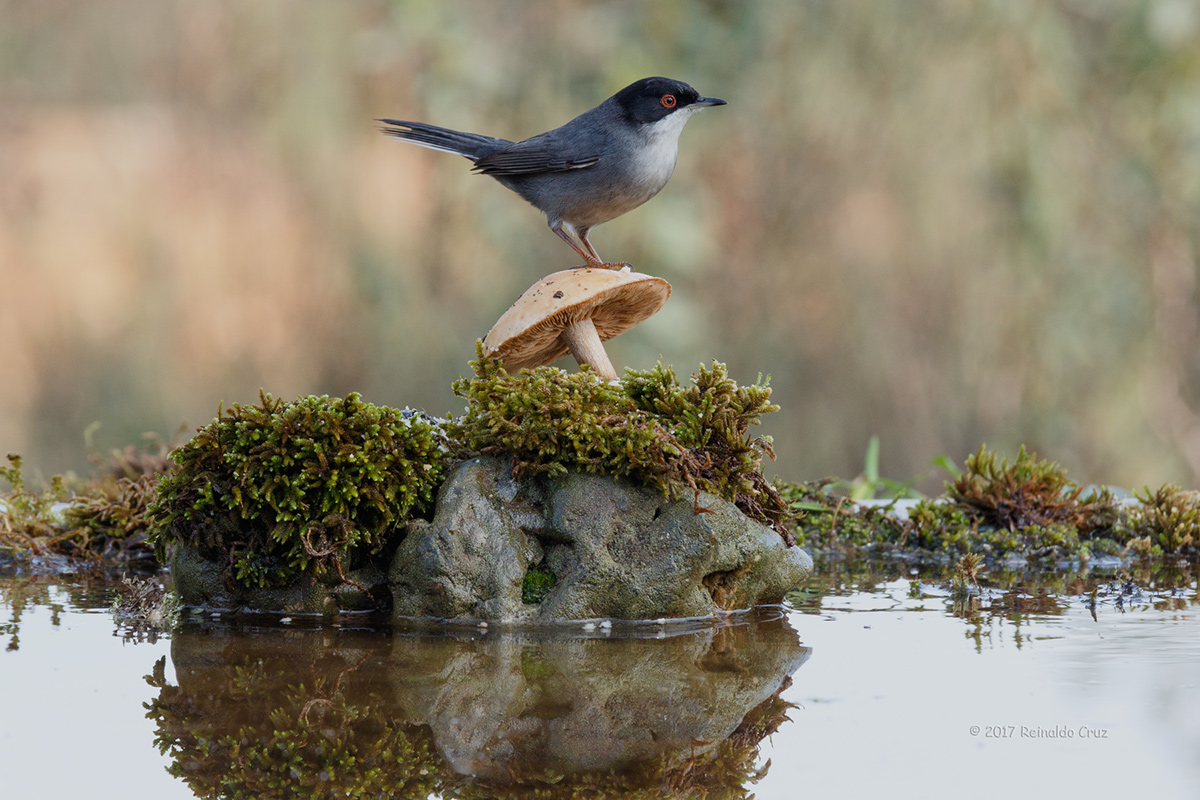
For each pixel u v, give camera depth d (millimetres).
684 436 4863
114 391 17094
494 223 14875
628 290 5203
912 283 15523
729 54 14586
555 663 4004
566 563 4660
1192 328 14789
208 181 16875
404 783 2934
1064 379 14875
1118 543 6570
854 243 15672
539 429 4715
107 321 17266
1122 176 14734
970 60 14781
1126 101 14836
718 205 15758
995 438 15031
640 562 4633
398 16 14609
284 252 16250
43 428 17438
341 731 3299
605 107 6738
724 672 3885
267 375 16328
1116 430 14680
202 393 16703
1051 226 14648
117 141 18156
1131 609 4910
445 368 15281
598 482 4711
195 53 17453
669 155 6777
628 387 5148
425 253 15406
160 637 4387
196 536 4848
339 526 4660
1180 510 6566
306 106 15938
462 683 3754
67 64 19031
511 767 3029
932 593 5328
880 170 15312
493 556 4609
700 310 15297
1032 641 4273
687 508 4688
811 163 15523
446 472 4926
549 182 6832
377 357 15539
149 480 6801
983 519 6695
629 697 3613
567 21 14609
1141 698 3549
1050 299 14758
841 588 5473
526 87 14625
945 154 14953
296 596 4793
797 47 15070
